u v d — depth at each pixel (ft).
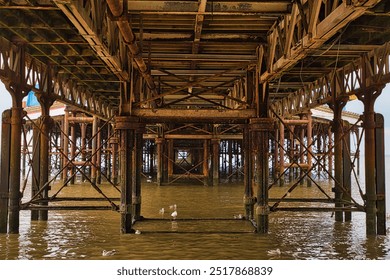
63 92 53.98
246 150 51.67
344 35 36.27
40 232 43.04
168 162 108.37
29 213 56.08
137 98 45.24
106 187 95.45
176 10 30.86
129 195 41.70
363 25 33.19
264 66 40.65
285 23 32.04
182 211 60.49
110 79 56.08
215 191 89.66
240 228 46.01
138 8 30.89
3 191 41.01
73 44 39.37
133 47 30.99
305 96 58.90
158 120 46.88
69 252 34.91
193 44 40.19
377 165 41.01
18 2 27.50
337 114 48.60
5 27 34.94
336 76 47.96
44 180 49.85
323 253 34.86
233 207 64.80
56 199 44.80
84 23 23.95
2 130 40.65
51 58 45.16
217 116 41.73
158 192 87.40
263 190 41.39
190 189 94.22
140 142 51.85
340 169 48.75
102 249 35.91
